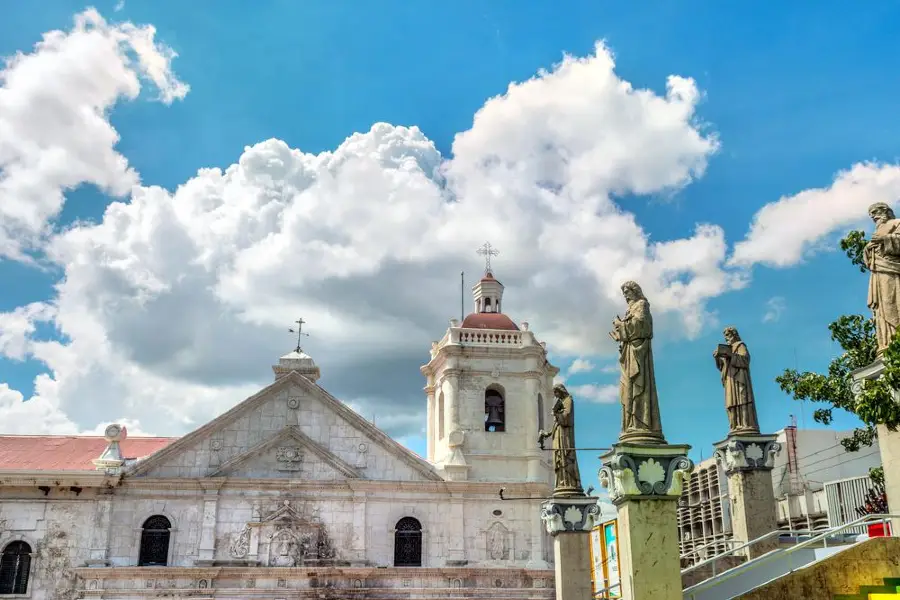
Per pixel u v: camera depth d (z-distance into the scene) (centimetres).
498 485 4806
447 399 5088
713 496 5838
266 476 4681
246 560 4491
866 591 1725
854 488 4309
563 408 3238
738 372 2627
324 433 4816
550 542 4894
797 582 1745
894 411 1697
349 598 4441
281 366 4928
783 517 5047
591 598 3034
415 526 4725
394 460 4816
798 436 5306
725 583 2097
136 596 4312
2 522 4419
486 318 5453
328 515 4641
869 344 2778
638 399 1906
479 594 4547
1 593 4328
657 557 1795
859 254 2767
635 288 1991
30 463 4869
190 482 4572
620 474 1836
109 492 4522
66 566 4381
